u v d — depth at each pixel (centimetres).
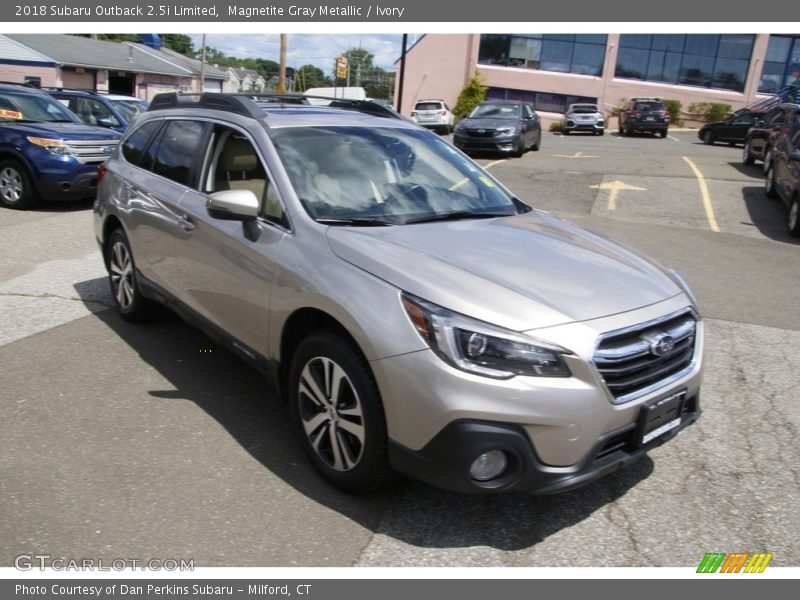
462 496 330
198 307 419
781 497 342
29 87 1152
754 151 1702
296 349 341
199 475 336
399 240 331
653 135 3262
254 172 384
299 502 319
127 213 488
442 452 274
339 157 393
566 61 3766
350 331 296
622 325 289
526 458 273
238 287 371
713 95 3772
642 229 1014
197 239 406
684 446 389
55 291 606
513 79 3788
